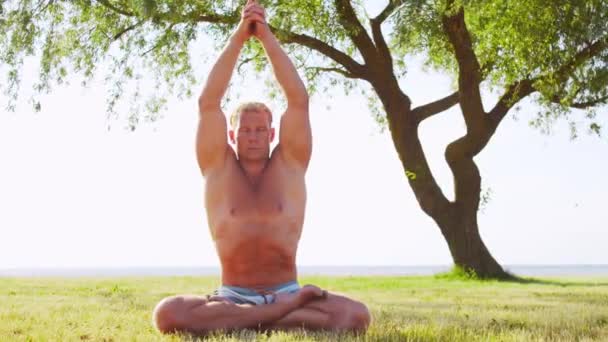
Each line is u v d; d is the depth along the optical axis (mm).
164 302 4348
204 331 4277
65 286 12039
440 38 17188
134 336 4270
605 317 5762
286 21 17016
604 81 15852
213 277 19094
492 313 6172
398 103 18812
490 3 15406
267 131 4812
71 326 4828
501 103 18391
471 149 18422
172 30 17516
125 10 18031
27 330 4609
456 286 13789
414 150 18750
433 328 4613
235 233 4605
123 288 11328
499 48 17172
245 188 4699
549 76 16000
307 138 4785
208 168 4758
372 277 19312
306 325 4309
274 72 4902
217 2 17375
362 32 18531
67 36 18469
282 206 4664
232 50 4930
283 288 4602
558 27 14883
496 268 18391
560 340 4258
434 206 18609
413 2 14859
